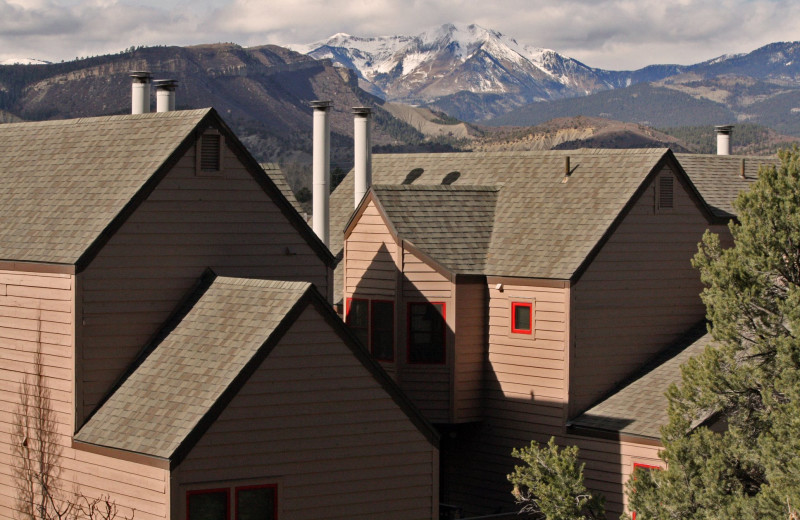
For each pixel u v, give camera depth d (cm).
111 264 3869
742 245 3669
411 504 3775
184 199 4069
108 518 3391
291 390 3538
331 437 3612
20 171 4525
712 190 5497
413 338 4788
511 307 4753
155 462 3384
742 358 3662
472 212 5047
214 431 3409
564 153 5188
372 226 4903
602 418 4525
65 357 3819
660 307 4912
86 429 3731
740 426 3597
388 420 3728
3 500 4034
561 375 4600
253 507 3484
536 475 3738
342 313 5206
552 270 4638
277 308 3588
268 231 4312
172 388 3606
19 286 3984
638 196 4809
